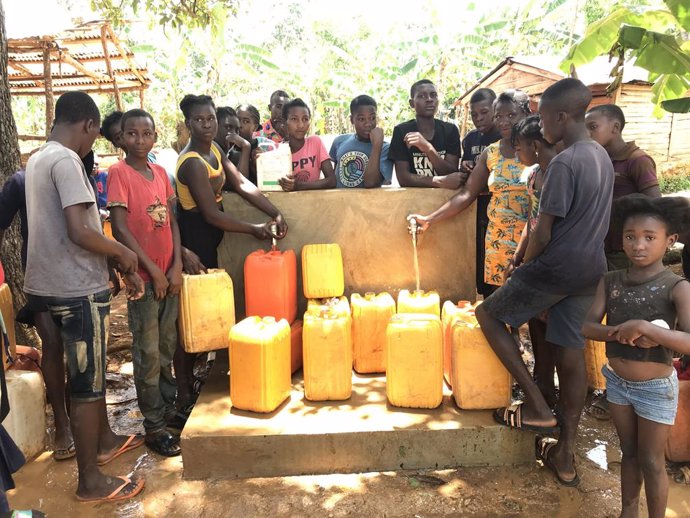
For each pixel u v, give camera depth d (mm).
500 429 2984
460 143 4691
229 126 4609
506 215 3688
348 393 3293
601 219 2684
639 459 2373
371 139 4230
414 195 3943
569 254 2658
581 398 2842
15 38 9547
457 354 3107
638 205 2232
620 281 2375
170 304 3316
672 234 2236
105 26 10711
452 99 21047
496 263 3771
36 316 3076
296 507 2723
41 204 2629
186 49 11242
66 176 2547
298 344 3709
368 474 2986
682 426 2920
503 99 3615
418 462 3012
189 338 3426
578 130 2682
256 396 3117
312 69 19016
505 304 2863
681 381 2938
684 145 14281
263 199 3828
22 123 22078
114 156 11875
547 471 2984
